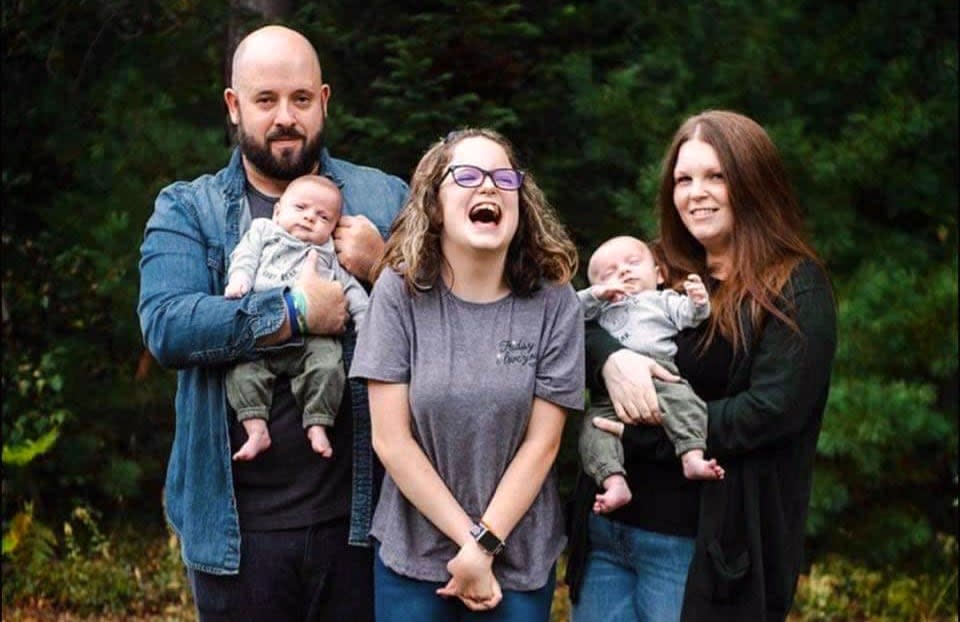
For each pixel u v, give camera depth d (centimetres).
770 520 347
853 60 702
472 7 685
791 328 340
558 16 741
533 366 332
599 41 765
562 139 739
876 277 675
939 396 727
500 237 326
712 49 712
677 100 703
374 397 332
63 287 754
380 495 347
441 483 328
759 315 344
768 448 347
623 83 688
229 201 368
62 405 727
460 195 326
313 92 363
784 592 348
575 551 370
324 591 360
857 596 704
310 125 363
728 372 349
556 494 347
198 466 358
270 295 346
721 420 342
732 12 709
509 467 330
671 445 347
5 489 725
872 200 741
